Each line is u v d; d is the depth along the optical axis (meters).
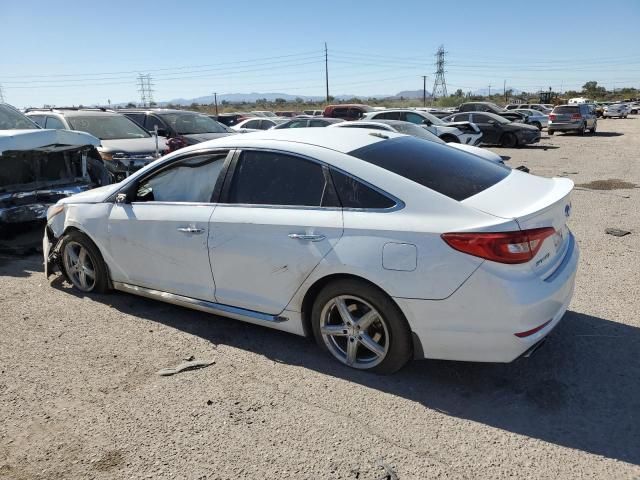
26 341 4.04
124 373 3.57
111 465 2.71
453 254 3.03
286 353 3.83
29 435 2.95
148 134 11.22
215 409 3.17
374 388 3.37
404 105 66.19
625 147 20.52
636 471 2.62
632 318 4.27
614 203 8.99
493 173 3.83
